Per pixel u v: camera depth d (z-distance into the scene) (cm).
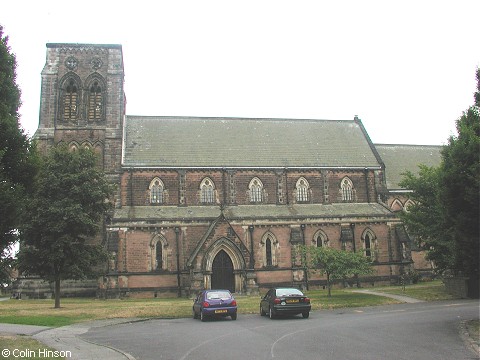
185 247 6366
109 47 7188
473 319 3091
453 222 3055
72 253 4553
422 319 3188
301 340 2356
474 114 3147
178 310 4153
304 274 6525
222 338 2509
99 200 4844
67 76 7025
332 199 7344
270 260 6556
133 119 7581
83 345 2353
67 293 6297
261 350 2083
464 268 3055
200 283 5831
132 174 6756
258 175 7156
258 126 7962
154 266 6253
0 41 2473
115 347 2294
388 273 6881
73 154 4806
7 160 2408
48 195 4619
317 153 7625
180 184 6838
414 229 5644
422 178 5603
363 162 7619
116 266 6059
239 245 6044
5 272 2586
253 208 6956
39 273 4606
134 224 6259
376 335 2475
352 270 5162
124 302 5275
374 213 7025
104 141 6844
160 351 2142
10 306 4794
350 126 8369
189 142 7344
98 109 7006
